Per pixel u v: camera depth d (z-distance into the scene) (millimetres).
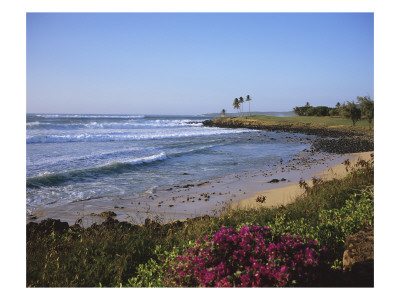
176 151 27969
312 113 108625
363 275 3396
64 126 63250
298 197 9211
